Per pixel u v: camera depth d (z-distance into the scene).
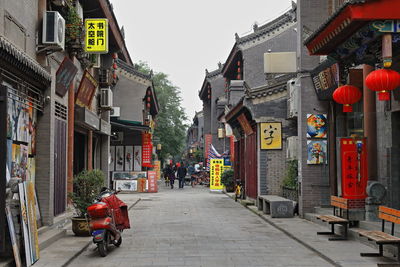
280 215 12.85
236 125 20.59
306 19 12.70
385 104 9.41
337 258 7.34
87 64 14.51
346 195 9.65
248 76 23.38
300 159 12.68
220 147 34.25
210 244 9.02
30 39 9.31
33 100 9.35
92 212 7.80
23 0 8.88
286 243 9.13
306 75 12.62
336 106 12.42
